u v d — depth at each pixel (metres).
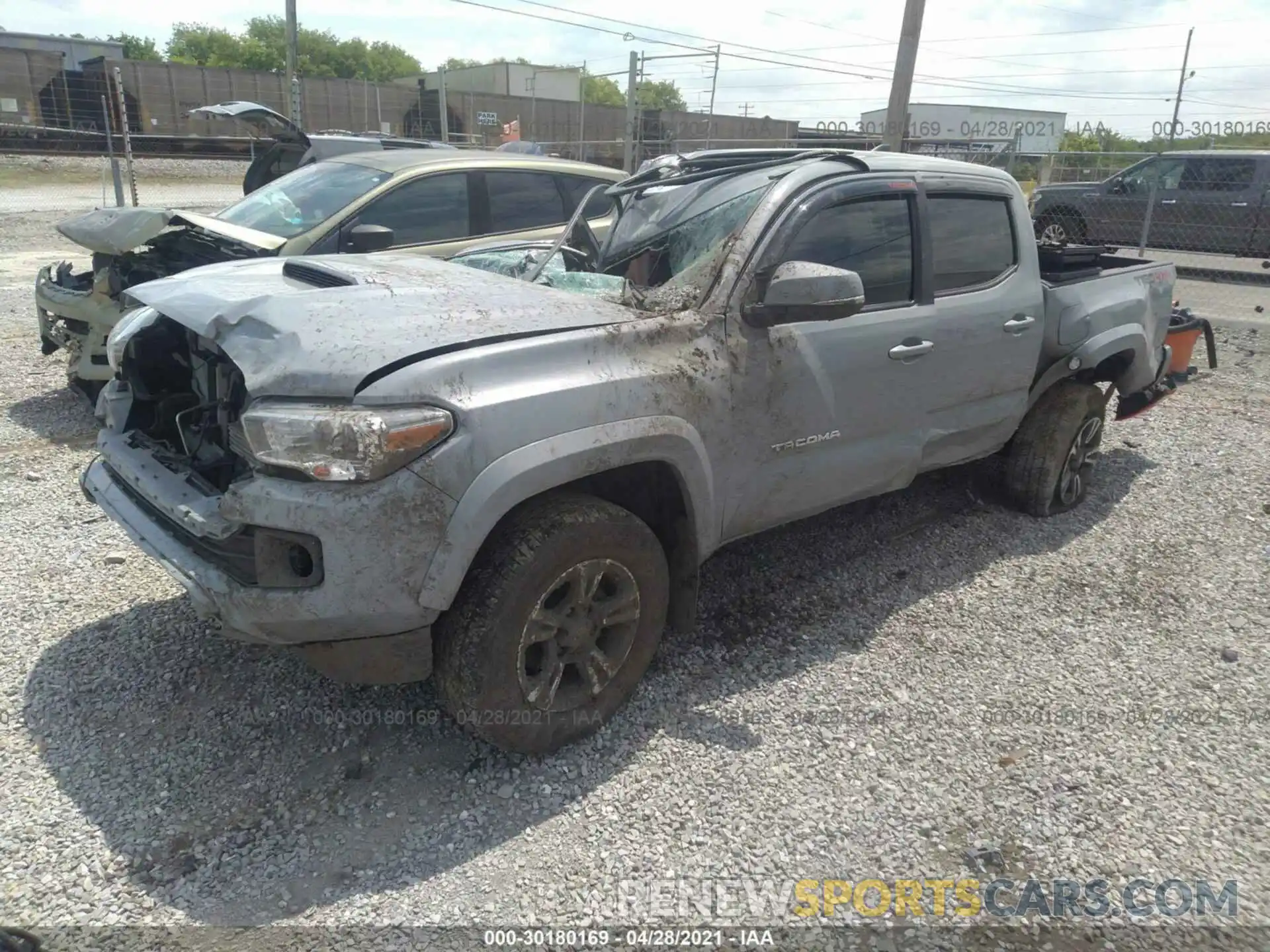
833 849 2.67
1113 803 2.89
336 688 3.32
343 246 6.31
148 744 3.00
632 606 3.06
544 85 30.02
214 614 2.70
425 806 2.78
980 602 4.16
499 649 2.71
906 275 3.92
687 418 3.05
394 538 2.50
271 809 2.74
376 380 2.53
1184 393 7.92
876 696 3.41
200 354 3.35
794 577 4.32
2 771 2.85
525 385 2.69
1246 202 13.75
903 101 12.40
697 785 2.91
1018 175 17.72
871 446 3.85
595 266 3.91
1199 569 4.57
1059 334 4.80
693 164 4.20
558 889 2.50
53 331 6.05
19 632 3.60
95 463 3.55
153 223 5.58
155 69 24.97
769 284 3.17
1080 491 5.28
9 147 21.80
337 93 27.66
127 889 2.44
